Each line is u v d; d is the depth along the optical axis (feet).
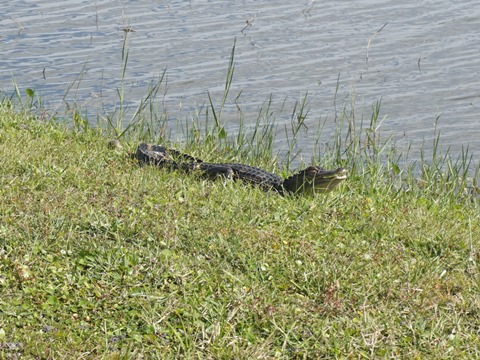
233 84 114.73
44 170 57.31
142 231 48.98
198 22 139.74
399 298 45.32
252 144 83.46
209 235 49.85
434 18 145.28
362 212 58.34
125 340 38.70
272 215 55.01
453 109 108.68
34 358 36.37
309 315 42.68
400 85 116.57
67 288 41.93
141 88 111.24
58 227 47.75
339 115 104.88
